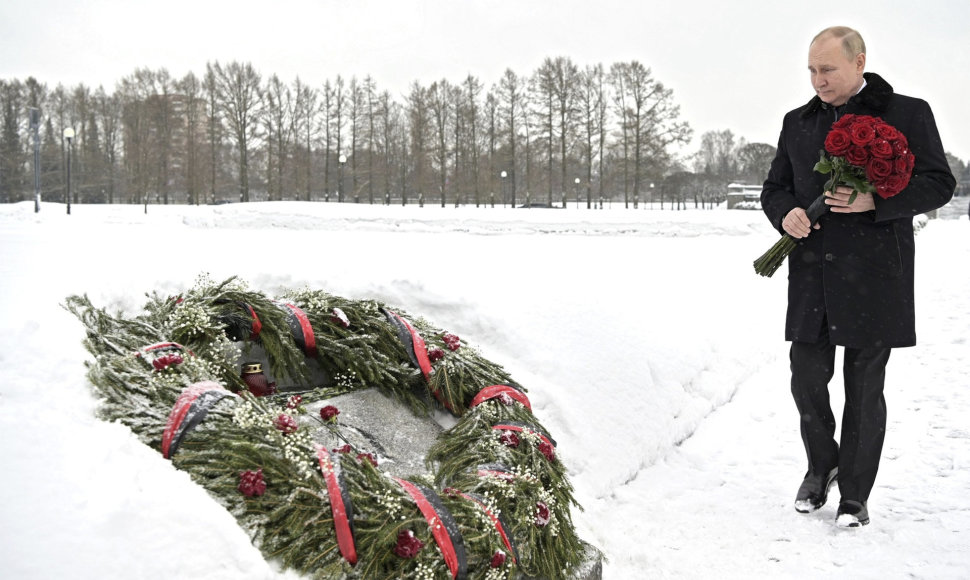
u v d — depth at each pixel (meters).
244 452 2.55
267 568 2.26
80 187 55.31
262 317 3.76
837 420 5.27
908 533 3.54
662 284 7.19
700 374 5.64
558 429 4.28
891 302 3.62
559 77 45.91
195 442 2.58
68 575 1.97
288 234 12.21
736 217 23.36
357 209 26.64
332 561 2.44
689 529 3.74
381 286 5.05
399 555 2.50
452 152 47.12
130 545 2.11
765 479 4.34
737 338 6.54
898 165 3.35
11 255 4.98
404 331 3.98
